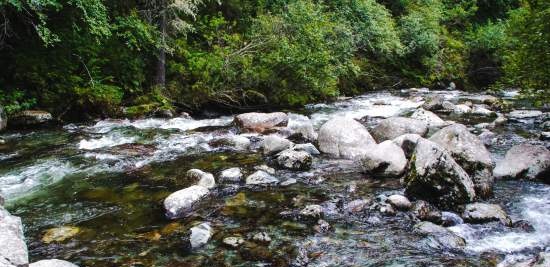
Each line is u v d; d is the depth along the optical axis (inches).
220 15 631.8
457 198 230.2
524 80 313.3
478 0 1272.1
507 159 287.6
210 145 370.3
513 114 520.1
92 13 437.1
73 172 297.7
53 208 237.3
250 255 184.5
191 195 239.5
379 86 860.0
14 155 335.0
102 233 206.7
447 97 714.2
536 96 348.2
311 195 253.6
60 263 157.9
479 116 520.7
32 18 437.7
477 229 208.2
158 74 533.0
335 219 221.3
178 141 386.3
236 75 581.9
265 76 590.9
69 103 461.7
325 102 663.8
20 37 455.8
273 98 610.2
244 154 344.8
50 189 266.4
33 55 457.7
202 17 639.1
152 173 296.5
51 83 462.0
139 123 462.6
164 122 472.7
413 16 940.0
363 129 355.9
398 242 195.8
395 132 369.1
